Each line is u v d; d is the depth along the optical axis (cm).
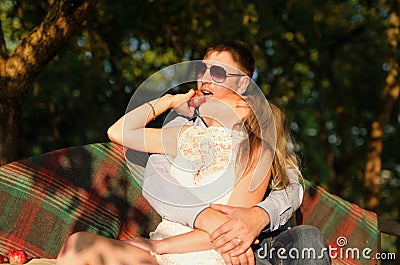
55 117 902
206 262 356
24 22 779
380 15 941
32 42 519
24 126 905
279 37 918
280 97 962
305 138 1016
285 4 887
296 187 387
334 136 1063
